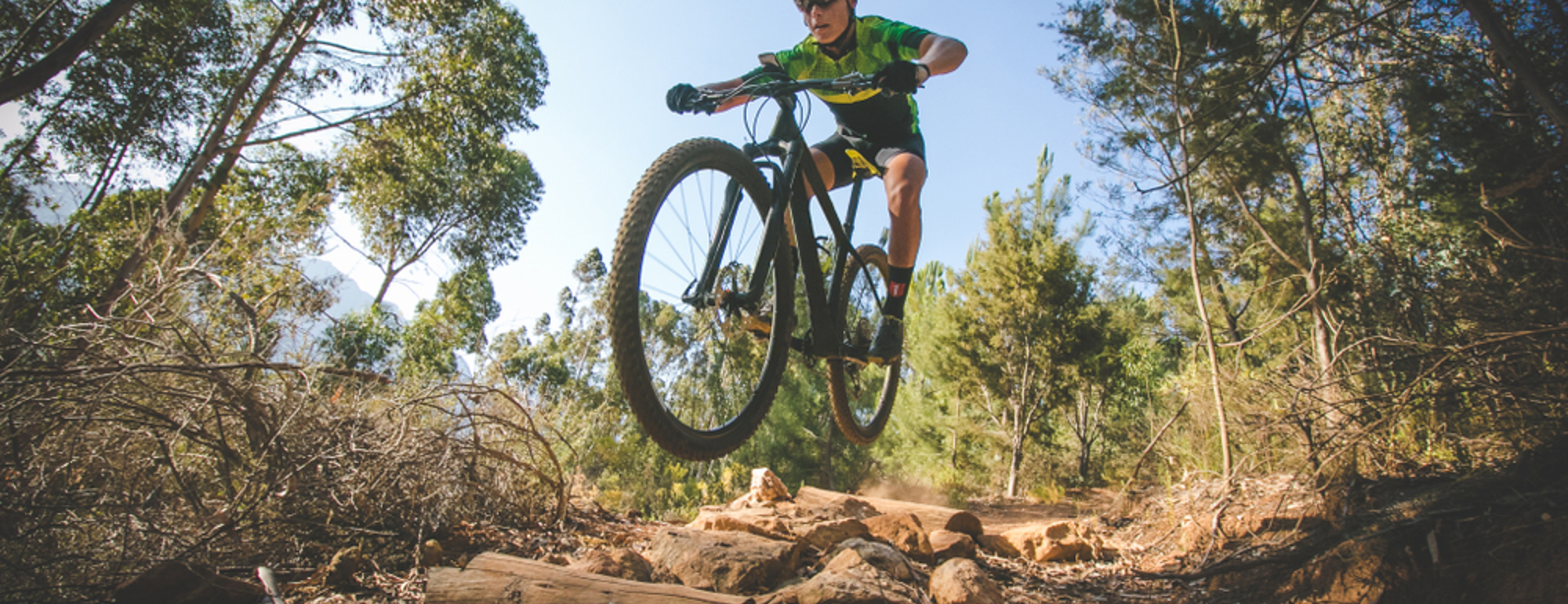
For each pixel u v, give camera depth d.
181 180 9.99
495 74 13.05
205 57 12.40
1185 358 11.91
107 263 6.20
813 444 17.09
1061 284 15.80
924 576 2.83
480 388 3.45
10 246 3.82
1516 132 4.12
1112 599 3.01
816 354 2.29
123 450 2.45
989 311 16.31
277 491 2.68
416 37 12.47
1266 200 8.88
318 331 4.15
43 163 11.04
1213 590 2.92
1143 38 7.39
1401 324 4.14
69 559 2.09
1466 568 2.18
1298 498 3.72
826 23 2.24
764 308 2.08
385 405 3.46
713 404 3.36
